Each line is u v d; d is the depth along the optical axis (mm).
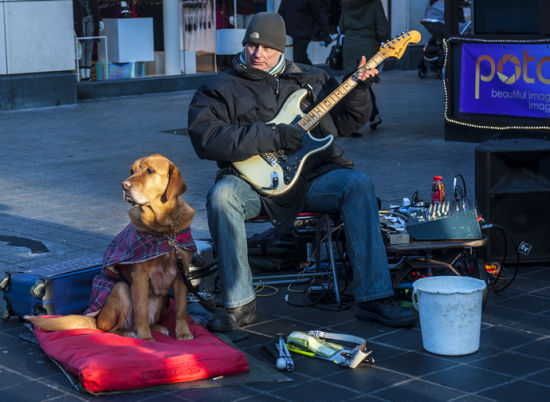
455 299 4645
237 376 4488
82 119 13812
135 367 4320
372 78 5574
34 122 13531
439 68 19141
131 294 4941
